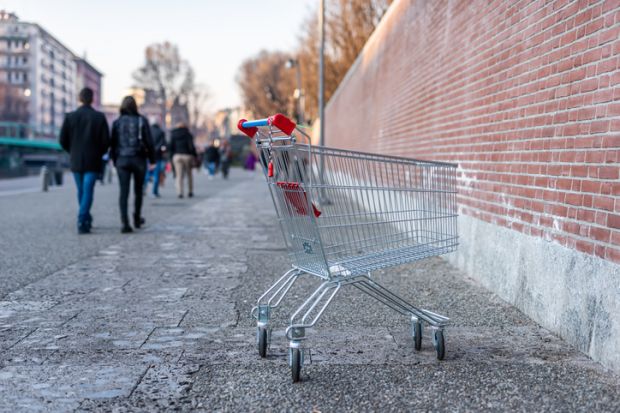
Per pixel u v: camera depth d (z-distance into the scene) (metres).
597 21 3.57
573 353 3.62
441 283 5.70
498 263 5.16
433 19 8.47
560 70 4.07
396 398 2.94
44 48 118.44
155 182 16.62
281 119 3.09
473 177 6.04
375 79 15.73
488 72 5.66
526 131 4.64
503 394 2.99
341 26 33.59
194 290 5.32
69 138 8.64
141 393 2.98
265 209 13.66
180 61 95.81
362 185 3.46
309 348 3.71
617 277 3.24
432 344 3.81
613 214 3.31
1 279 5.62
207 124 100.62
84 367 3.34
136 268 6.30
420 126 9.19
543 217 4.26
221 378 3.20
